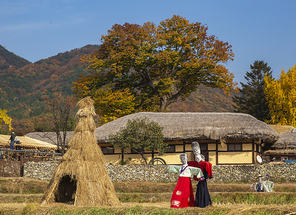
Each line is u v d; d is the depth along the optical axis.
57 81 131.25
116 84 46.50
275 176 20.97
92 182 12.27
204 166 9.87
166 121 27.30
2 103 108.19
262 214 8.42
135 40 42.22
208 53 41.75
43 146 27.67
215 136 24.72
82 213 10.48
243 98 56.62
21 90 123.56
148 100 43.66
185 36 42.69
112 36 43.75
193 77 43.53
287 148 27.66
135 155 27.44
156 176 22.59
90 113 13.37
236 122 25.47
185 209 9.21
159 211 9.52
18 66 163.62
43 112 94.62
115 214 10.07
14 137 24.70
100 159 12.97
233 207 9.12
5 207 11.66
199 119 26.70
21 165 23.36
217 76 42.75
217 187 18.98
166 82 41.38
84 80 44.62
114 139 25.78
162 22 44.16
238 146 25.38
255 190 15.23
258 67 57.12
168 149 25.88
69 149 12.88
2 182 19.67
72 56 161.75
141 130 25.31
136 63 41.88
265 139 24.73
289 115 43.25
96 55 45.81
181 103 97.31
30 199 15.45
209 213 8.77
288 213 8.38
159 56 40.53
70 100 28.84
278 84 44.16
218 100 112.12
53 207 11.12
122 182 21.27
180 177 10.00
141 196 16.14
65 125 27.73
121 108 40.75
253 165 21.50
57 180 12.41
